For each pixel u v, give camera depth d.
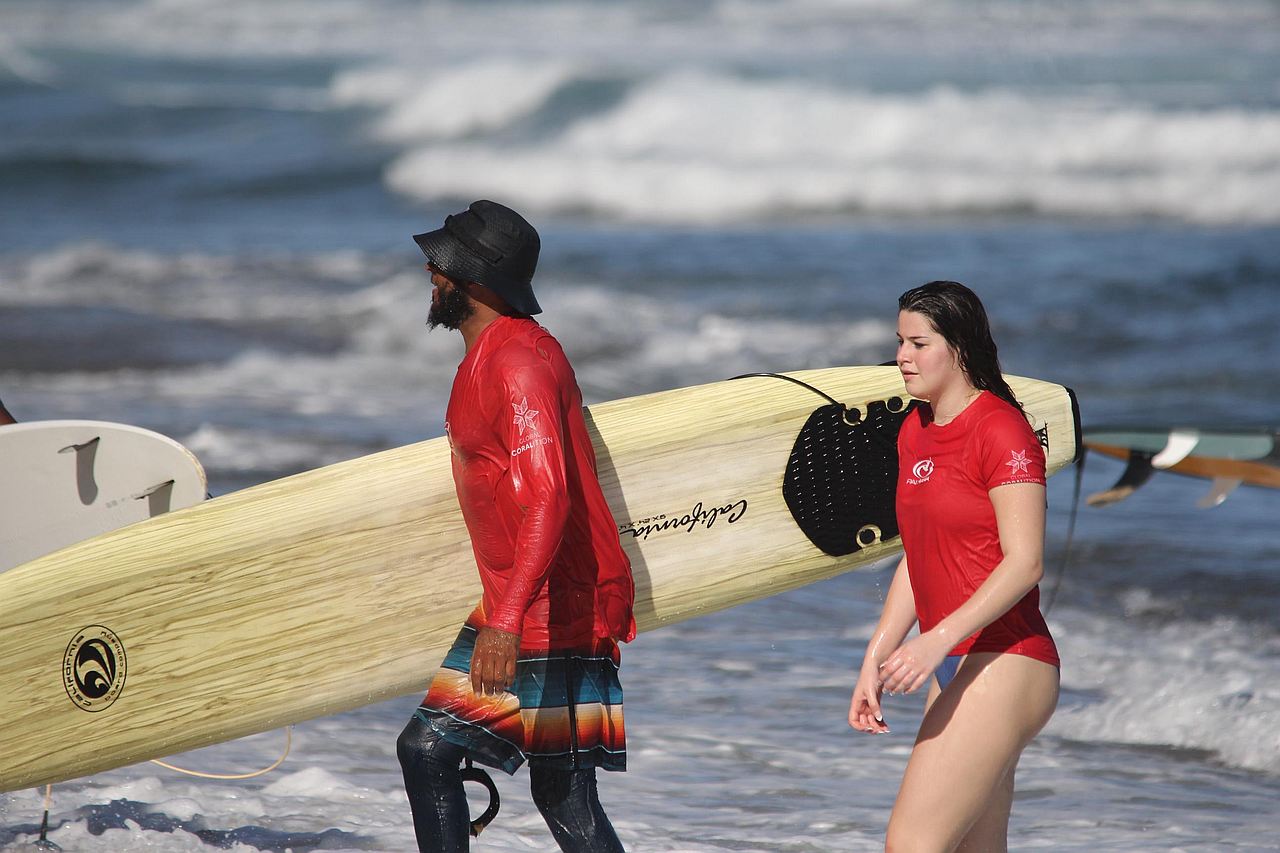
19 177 92.56
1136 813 16.88
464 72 111.56
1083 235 75.62
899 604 12.40
